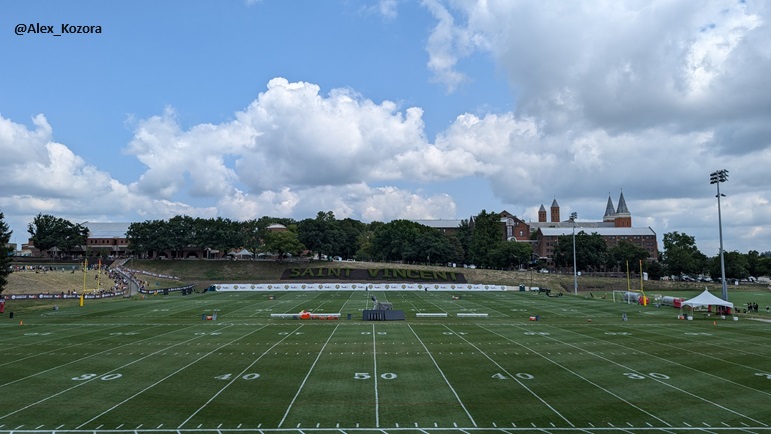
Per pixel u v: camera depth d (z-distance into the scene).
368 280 163.38
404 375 40.53
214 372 41.50
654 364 44.53
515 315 84.56
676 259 196.00
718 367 43.34
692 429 28.81
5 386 37.16
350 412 31.53
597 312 90.00
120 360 46.06
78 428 28.56
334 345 53.69
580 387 37.12
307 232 199.50
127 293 127.75
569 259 195.12
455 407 32.56
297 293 136.12
